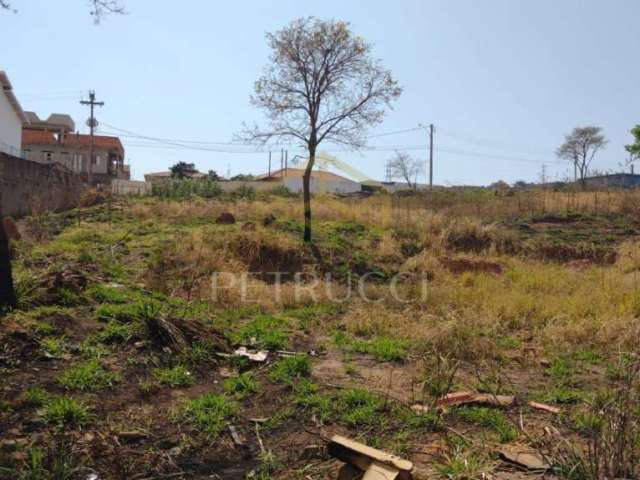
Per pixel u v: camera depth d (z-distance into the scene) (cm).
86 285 777
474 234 1572
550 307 873
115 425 423
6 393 442
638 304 886
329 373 577
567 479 341
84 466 363
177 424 438
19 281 714
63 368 506
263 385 530
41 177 2286
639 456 353
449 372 559
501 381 562
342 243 1412
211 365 574
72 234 1393
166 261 1086
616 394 434
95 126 3516
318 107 1405
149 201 2136
